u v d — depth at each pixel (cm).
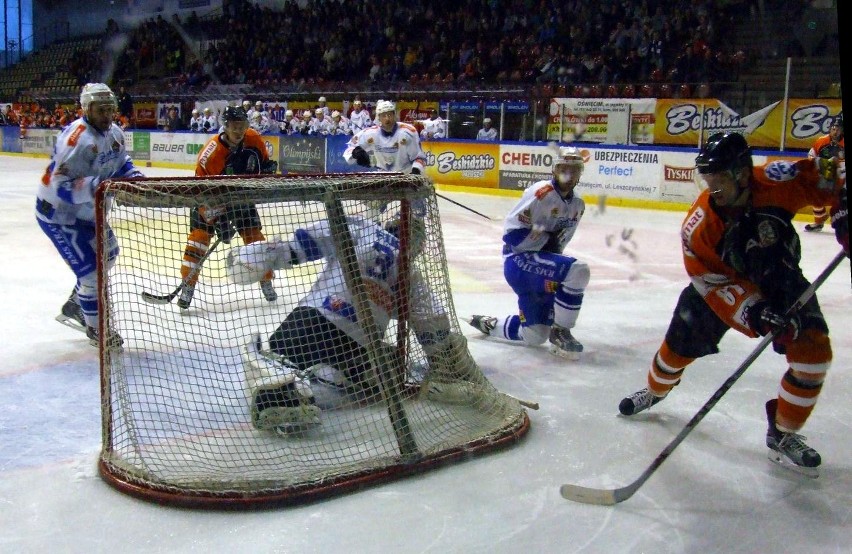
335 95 1841
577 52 1641
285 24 2262
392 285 314
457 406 325
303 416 293
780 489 262
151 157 2067
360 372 314
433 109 1597
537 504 247
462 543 222
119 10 2706
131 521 234
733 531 232
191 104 2064
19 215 1015
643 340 457
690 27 1478
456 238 882
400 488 258
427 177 311
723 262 270
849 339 461
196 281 336
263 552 217
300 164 1734
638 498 253
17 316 495
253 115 1831
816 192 255
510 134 1493
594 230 953
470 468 274
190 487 243
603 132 1359
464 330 477
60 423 313
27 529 228
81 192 392
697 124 1266
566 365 405
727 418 328
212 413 309
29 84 2777
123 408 275
